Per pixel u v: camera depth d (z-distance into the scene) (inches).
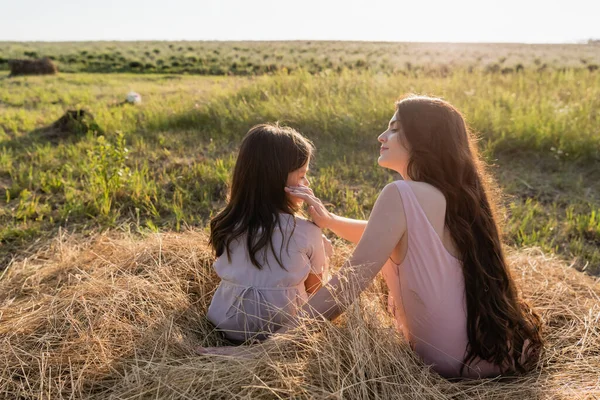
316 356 83.4
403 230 87.0
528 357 95.2
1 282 128.2
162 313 103.8
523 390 87.4
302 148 100.7
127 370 89.4
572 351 100.9
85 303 104.7
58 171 232.2
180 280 120.6
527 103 314.0
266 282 99.3
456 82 372.8
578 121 282.2
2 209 187.8
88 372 88.7
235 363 84.9
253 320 100.3
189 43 2527.1
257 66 1277.1
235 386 80.0
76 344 94.7
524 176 239.0
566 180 234.4
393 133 94.8
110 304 104.8
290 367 81.4
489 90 344.5
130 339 95.9
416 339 93.4
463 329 89.4
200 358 88.1
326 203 204.1
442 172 88.3
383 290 117.6
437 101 92.0
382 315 98.3
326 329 86.5
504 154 264.7
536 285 124.9
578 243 172.4
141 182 210.2
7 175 225.9
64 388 86.5
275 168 97.5
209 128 309.4
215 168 232.8
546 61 1225.4
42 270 132.6
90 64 1227.2
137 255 129.8
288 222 98.5
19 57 1301.7
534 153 261.9
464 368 92.0
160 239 137.3
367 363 82.3
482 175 97.0
